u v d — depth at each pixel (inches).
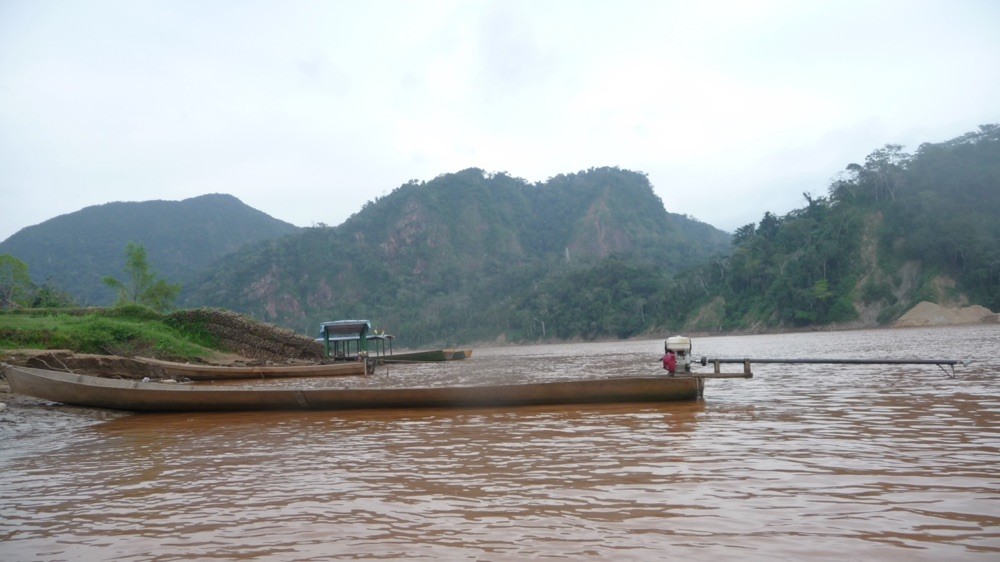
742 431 341.1
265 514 219.6
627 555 164.7
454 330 6835.6
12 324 1042.7
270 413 538.3
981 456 257.3
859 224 3998.5
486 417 454.6
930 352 1025.5
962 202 3809.1
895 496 207.3
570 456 295.3
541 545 175.2
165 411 562.6
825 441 302.0
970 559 155.6
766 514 193.6
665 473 251.4
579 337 5521.7
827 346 1568.7
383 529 196.4
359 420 470.9
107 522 219.9
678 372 501.4
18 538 205.2
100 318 1259.8
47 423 504.4
